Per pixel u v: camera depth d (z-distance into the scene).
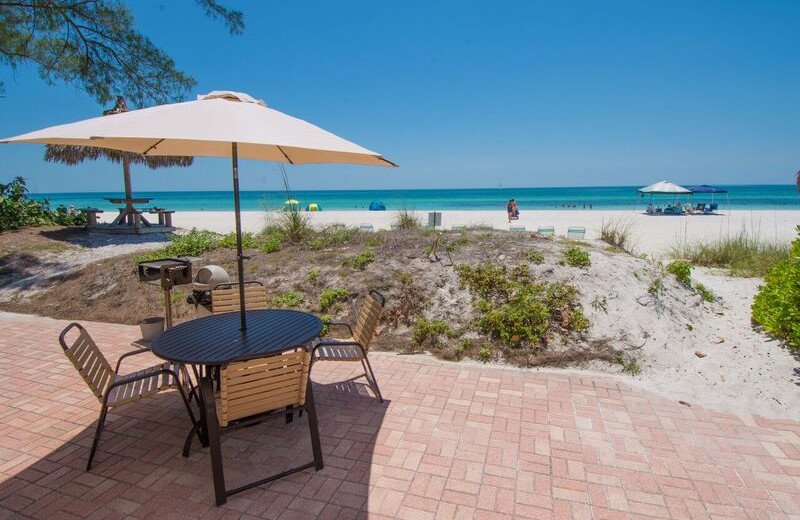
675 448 3.56
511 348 5.36
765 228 18.47
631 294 6.08
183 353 3.35
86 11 9.55
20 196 14.03
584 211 35.75
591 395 4.44
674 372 4.90
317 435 3.32
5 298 8.38
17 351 5.82
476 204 57.72
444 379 4.84
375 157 3.58
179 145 4.29
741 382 4.59
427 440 3.71
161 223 15.10
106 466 3.39
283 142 2.87
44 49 9.67
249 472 3.31
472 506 2.95
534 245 7.52
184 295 7.60
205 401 2.95
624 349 5.21
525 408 4.20
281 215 10.55
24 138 2.96
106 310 7.52
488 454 3.50
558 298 5.88
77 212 17.02
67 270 9.55
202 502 2.99
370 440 3.71
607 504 2.96
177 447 3.65
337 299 6.72
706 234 15.66
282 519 2.84
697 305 6.41
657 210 30.56
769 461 3.38
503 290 6.16
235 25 9.74
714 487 3.11
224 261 8.61
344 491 3.10
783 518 2.82
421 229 10.06
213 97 3.65
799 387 4.39
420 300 6.34
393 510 2.91
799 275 5.42
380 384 4.74
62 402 4.41
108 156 13.57
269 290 7.30
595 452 3.52
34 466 3.39
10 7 9.15
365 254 7.67
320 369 5.15
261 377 3.05
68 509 2.93
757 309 5.90
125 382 3.34
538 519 2.83
